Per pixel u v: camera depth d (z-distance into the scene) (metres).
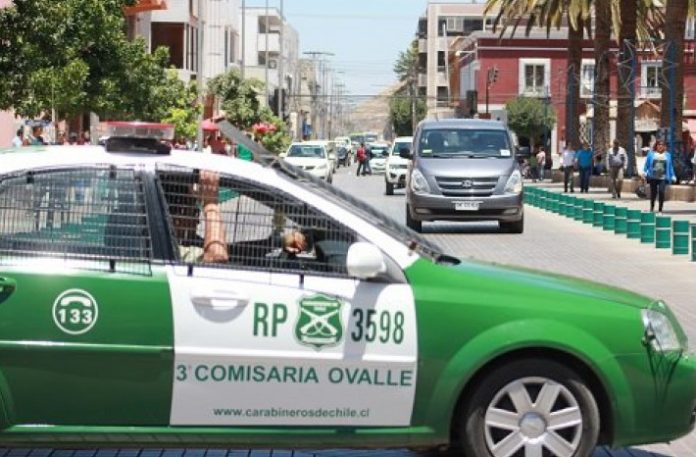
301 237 6.66
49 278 6.43
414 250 6.75
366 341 6.52
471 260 7.29
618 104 45.34
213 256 6.56
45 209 6.53
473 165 25.78
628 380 6.75
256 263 6.60
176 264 6.52
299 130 138.88
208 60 81.00
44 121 28.41
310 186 6.85
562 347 6.61
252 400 6.49
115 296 6.43
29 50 23.12
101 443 6.50
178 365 6.44
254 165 6.79
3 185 6.53
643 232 24.14
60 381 6.42
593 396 6.76
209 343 6.45
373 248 6.48
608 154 47.41
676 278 17.97
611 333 6.73
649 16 57.50
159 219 6.56
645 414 6.82
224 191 6.65
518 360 6.65
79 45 28.92
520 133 79.69
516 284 6.75
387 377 6.52
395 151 45.84
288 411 6.52
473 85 90.38
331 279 6.55
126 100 34.09
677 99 39.34
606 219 27.80
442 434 6.59
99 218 6.55
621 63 44.66
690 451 8.00
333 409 6.53
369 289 6.55
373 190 50.53
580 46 54.59
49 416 6.45
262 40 124.25
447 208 25.58
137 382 6.44
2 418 6.42
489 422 6.66
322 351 6.50
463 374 6.54
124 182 6.60
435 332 6.54
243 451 7.72
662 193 30.56
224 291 6.46
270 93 102.75
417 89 155.00
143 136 6.69
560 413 6.71
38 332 6.39
